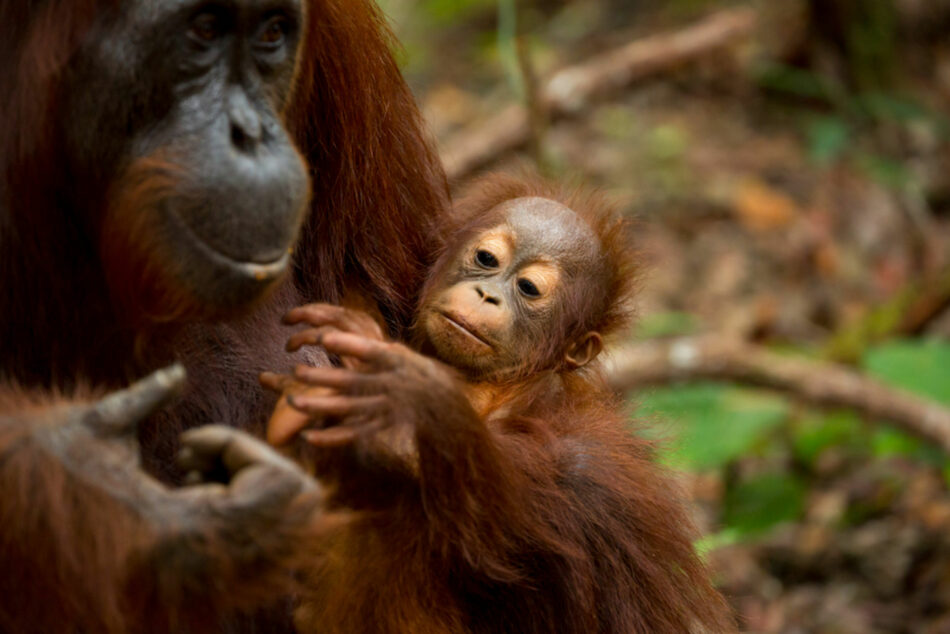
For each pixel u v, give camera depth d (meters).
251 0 4.12
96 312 4.53
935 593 8.99
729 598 8.04
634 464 5.56
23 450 3.73
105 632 3.86
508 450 4.99
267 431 4.50
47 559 3.78
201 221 4.07
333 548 4.78
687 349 9.70
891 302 11.83
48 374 4.52
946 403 9.80
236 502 3.67
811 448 10.05
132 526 3.67
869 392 9.55
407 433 4.68
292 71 4.46
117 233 4.16
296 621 4.98
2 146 4.25
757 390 10.00
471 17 16.53
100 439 3.75
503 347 5.61
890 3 14.92
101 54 4.14
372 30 5.61
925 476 10.04
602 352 6.44
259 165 4.12
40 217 4.32
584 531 5.28
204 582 3.68
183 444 3.81
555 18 16.11
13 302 4.40
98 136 4.21
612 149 13.84
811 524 9.62
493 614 5.19
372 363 4.34
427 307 5.69
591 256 6.05
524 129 12.08
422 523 4.72
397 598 4.80
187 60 4.12
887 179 13.59
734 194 13.34
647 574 5.41
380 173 5.64
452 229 6.06
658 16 15.83
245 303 4.15
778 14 15.25
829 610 8.91
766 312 11.88
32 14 4.21
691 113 14.57
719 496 9.77
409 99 5.97
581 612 5.15
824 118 14.55
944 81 15.23
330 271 5.50
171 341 4.68
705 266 12.48
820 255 12.70
